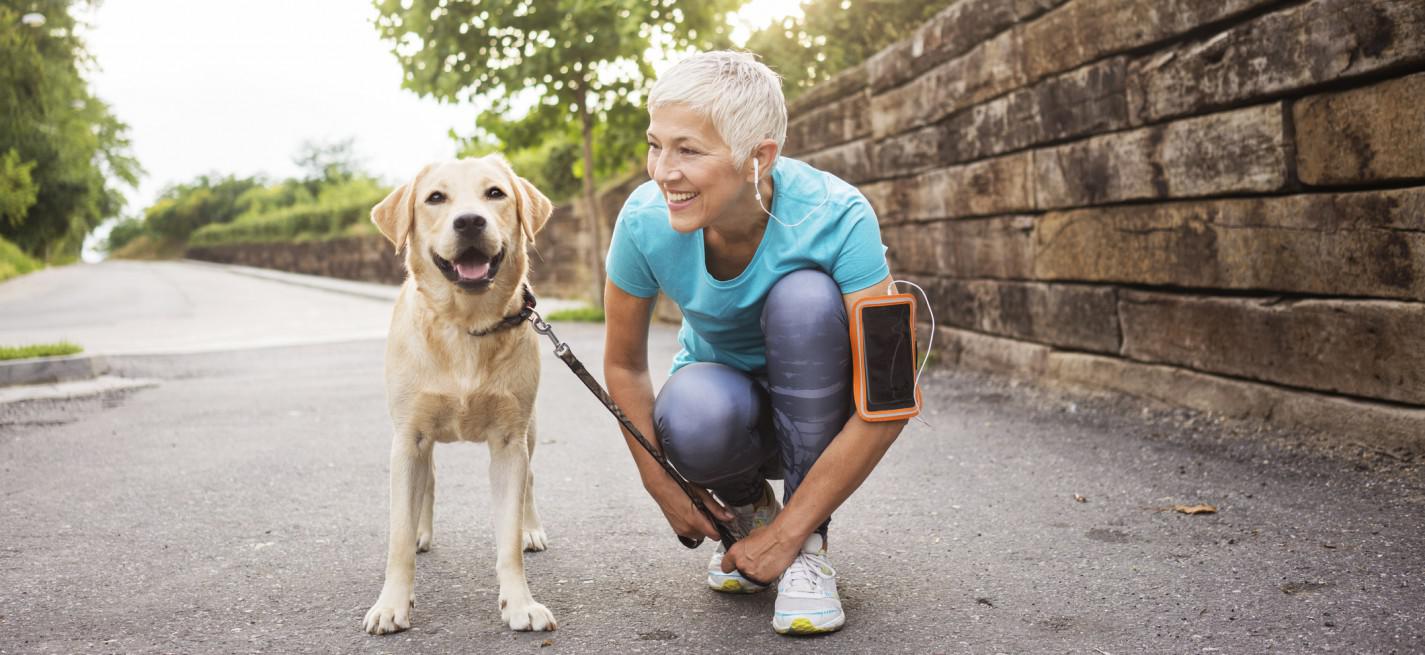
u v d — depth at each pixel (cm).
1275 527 323
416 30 1241
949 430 509
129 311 1938
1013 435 490
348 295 2525
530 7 1252
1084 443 462
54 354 883
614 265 271
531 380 288
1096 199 552
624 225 265
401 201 294
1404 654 225
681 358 309
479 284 266
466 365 277
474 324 277
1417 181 366
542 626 262
